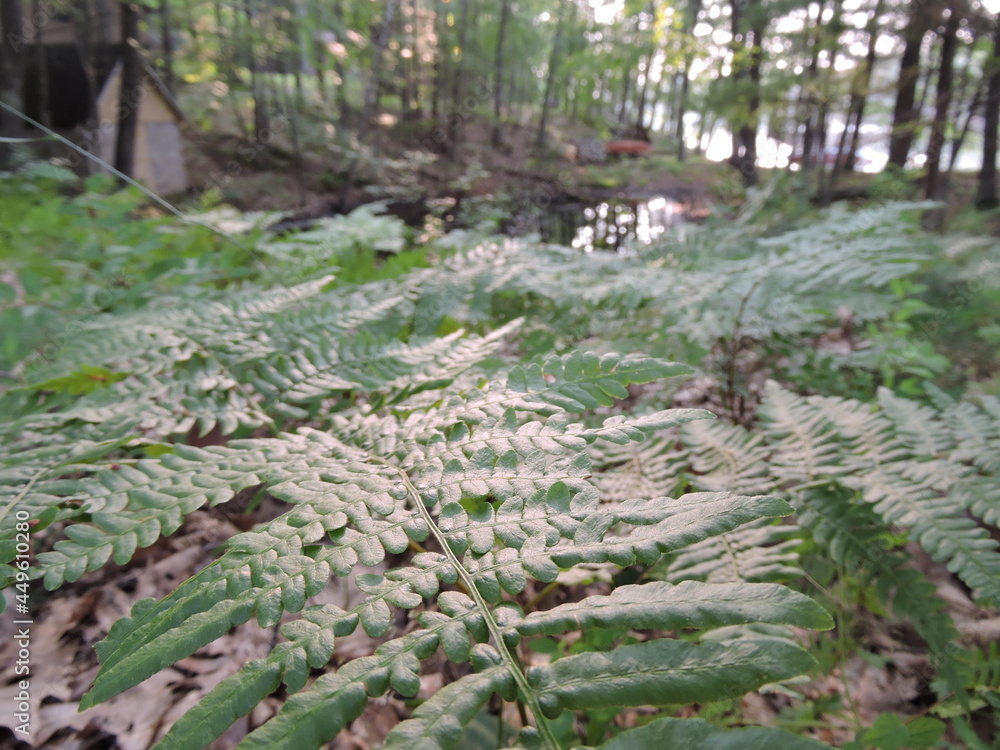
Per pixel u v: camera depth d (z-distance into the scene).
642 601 0.57
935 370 2.40
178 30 8.65
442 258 3.16
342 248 3.33
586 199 14.93
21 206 2.29
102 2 6.41
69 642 1.46
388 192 12.23
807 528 1.18
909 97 8.80
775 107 9.73
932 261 2.78
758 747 0.43
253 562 0.70
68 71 5.84
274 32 9.67
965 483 1.17
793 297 2.30
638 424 0.83
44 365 1.53
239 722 1.32
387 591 0.64
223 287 2.93
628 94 22.11
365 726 1.34
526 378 1.04
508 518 0.72
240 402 1.25
